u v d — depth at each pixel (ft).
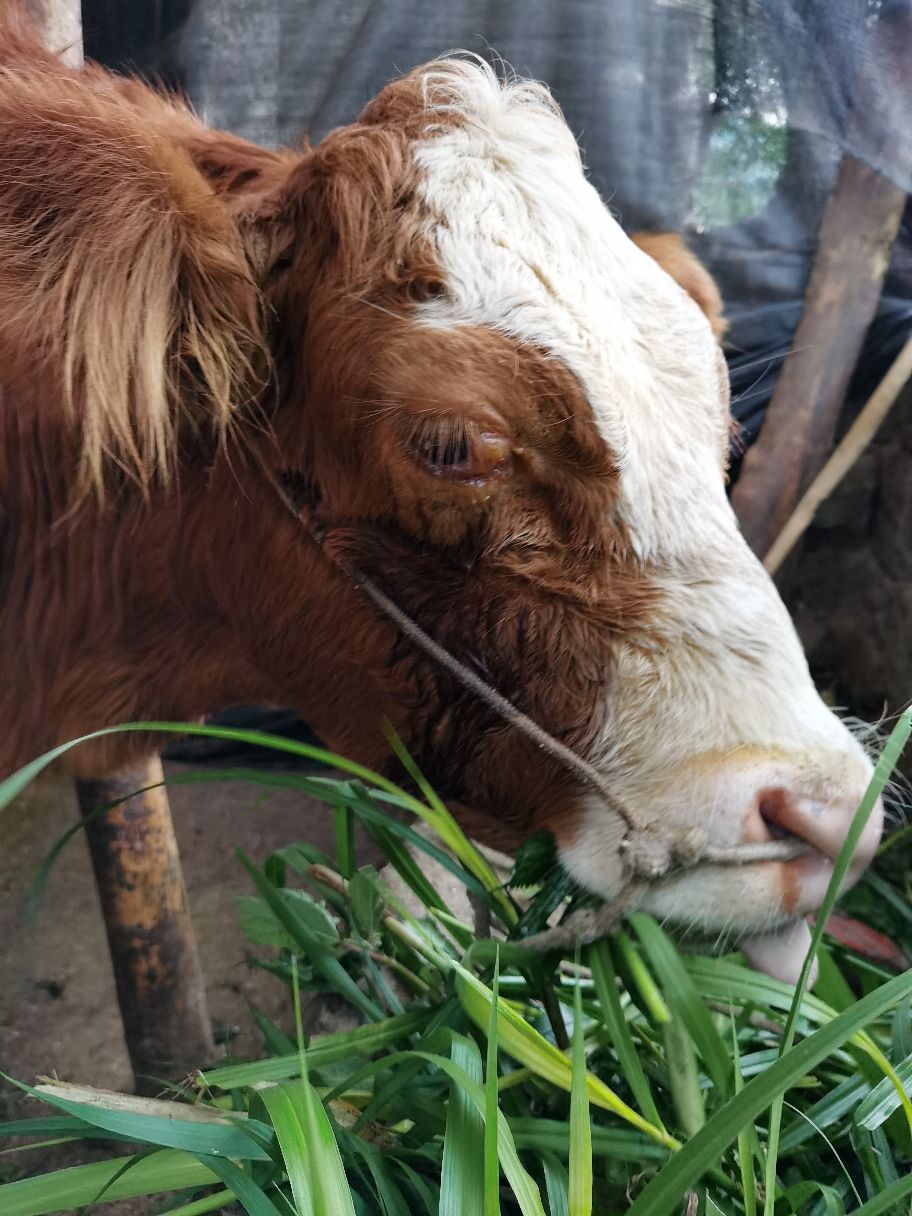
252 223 2.68
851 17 3.70
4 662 3.05
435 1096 2.56
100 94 2.79
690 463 2.59
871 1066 2.44
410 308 2.52
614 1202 2.36
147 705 3.09
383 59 3.84
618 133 3.90
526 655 2.62
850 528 5.53
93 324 2.44
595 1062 2.66
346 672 2.83
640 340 2.58
